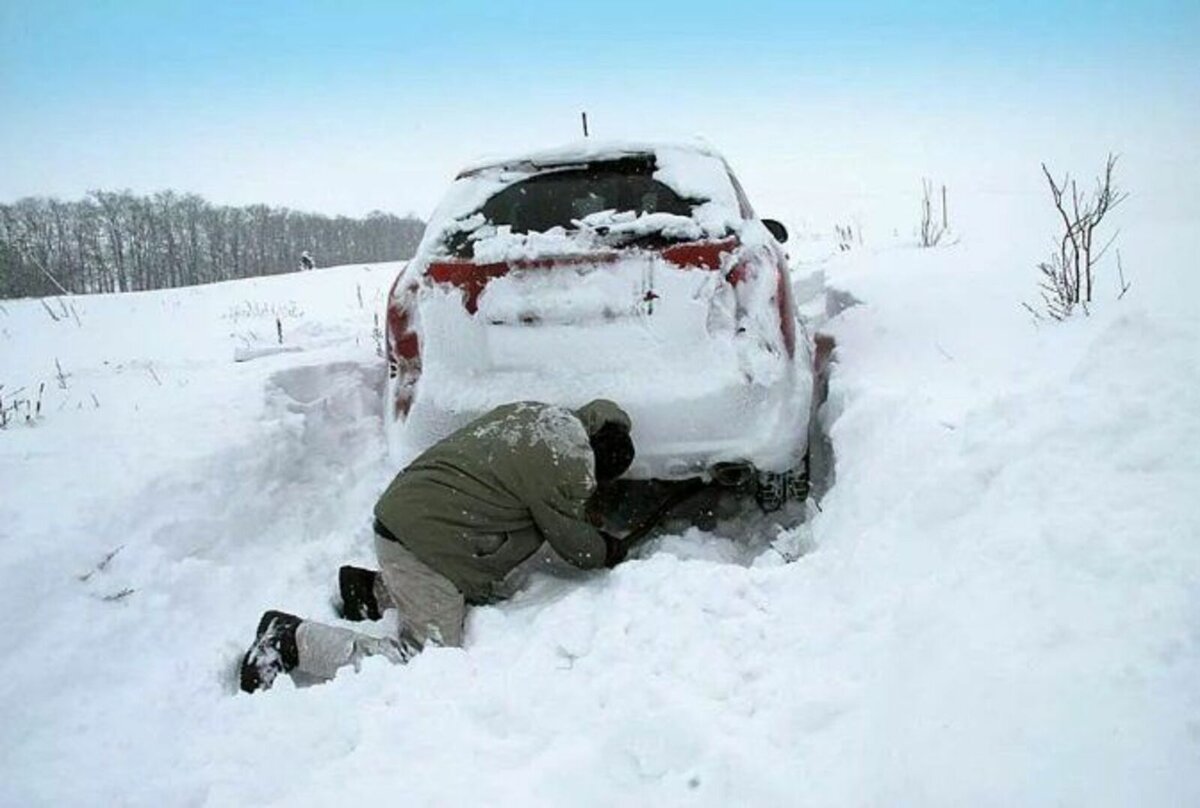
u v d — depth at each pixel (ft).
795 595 8.87
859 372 13.50
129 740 8.11
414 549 9.80
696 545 11.49
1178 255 15.33
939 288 16.42
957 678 6.25
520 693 7.80
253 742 7.78
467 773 6.89
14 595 9.50
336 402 15.85
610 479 10.59
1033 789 5.15
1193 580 6.26
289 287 49.98
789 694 7.17
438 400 11.27
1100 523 7.14
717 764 6.47
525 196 12.40
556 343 10.94
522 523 10.13
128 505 11.51
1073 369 9.96
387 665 8.60
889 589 8.04
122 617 9.84
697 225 11.27
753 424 10.75
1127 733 5.29
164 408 15.35
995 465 8.68
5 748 7.95
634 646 8.33
